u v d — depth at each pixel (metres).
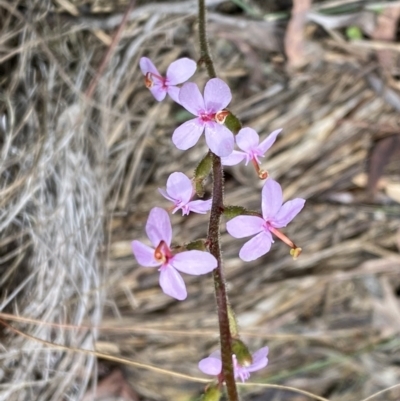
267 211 0.14
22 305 0.21
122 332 0.25
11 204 0.21
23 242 0.21
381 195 0.25
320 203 0.25
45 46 0.21
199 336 0.26
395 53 0.23
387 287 0.26
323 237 0.25
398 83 0.24
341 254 0.26
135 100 0.23
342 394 0.27
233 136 0.14
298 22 0.22
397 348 0.27
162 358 0.26
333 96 0.24
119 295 0.24
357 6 0.23
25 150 0.21
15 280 0.22
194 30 0.23
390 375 0.27
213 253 0.14
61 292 0.22
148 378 0.26
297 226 0.25
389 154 0.24
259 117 0.24
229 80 0.23
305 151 0.24
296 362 0.27
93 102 0.22
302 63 0.23
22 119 0.21
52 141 0.21
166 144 0.24
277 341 0.27
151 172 0.24
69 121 0.22
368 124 0.24
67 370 0.22
